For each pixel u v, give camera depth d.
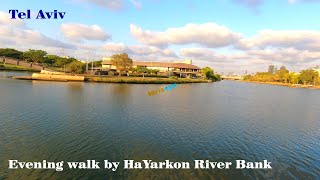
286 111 47.69
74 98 47.31
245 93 88.75
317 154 22.33
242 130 29.41
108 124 28.64
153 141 23.42
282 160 20.56
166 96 61.19
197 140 24.44
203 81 158.62
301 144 25.22
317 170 18.84
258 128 31.06
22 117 29.58
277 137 27.34
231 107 48.66
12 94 47.84
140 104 44.97
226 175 17.27
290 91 116.38
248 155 21.27
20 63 141.38
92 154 19.62
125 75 140.12
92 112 34.84
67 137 23.22
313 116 43.03
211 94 74.69
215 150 21.97
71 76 90.94
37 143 21.30
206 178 16.69
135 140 23.45
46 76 87.06
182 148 21.98
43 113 32.34
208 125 30.95
